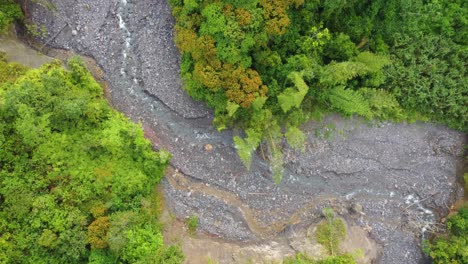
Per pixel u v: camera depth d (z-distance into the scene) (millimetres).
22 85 12992
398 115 15398
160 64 15445
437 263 14859
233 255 14789
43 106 13086
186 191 15383
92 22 15523
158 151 15305
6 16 14195
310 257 14602
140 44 15508
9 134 12617
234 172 15648
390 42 14906
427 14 14555
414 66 14820
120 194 13625
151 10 15461
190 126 15656
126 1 15570
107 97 15469
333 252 14742
